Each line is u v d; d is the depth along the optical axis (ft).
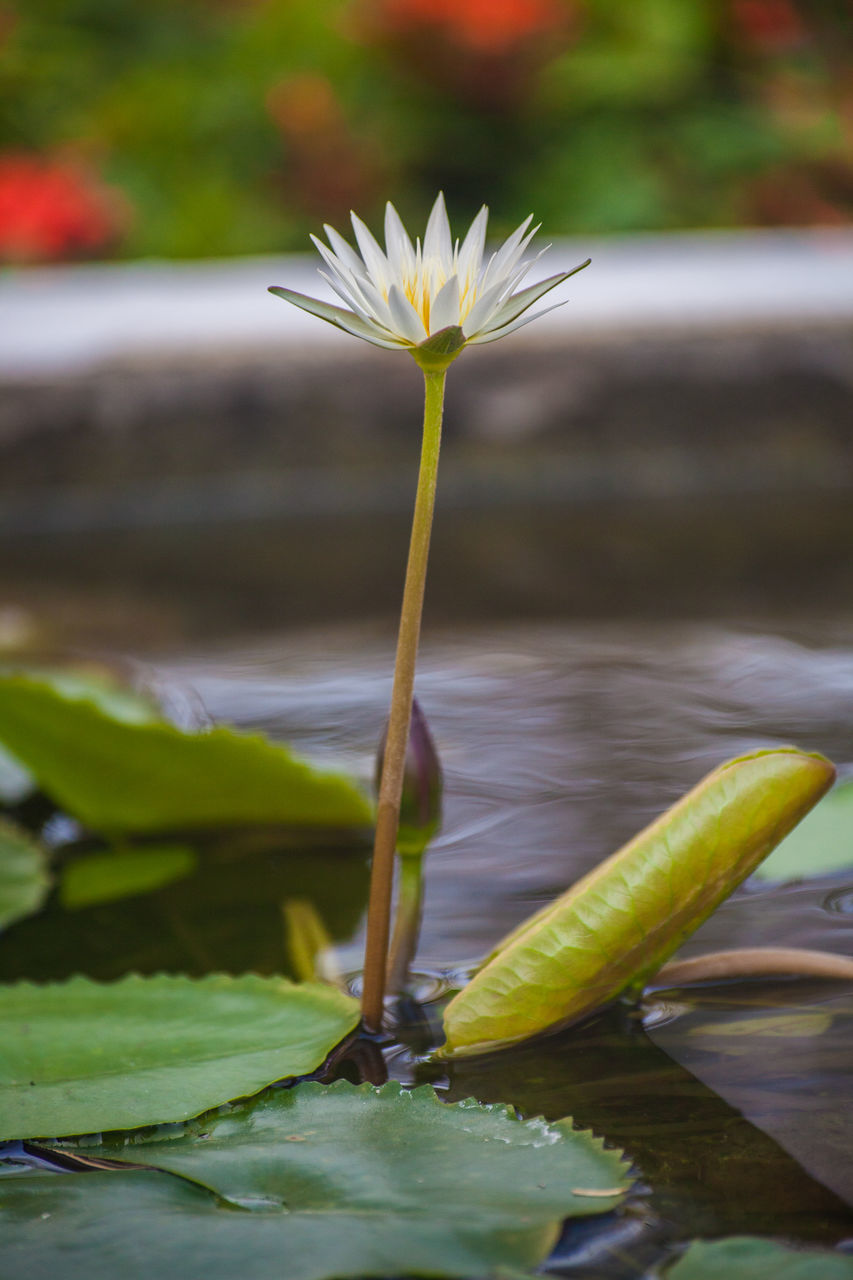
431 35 21.84
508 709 7.50
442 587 10.81
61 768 6.63
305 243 21.61
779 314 14.97
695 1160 5.73
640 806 6.72
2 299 16.05
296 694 7.83
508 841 6.59
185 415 14.15
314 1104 5.82
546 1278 5.56
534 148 23.88
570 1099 5.85
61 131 22.22
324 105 21.89
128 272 18.40
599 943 5.94
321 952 6.27
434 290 5.86
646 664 8.40
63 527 13.94
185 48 24.11
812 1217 5.64
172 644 9.09
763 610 9.69
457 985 6.13
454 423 14.74
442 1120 5.77
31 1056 5.89
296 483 14.58
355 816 6.71
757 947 6.19
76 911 6.43
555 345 14.71
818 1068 5.89
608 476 15.11
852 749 6.92
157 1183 5.68
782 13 24.12
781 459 15.39
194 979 6.06
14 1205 5.65
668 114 24.13
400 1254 5.57
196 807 6.68
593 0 24.50
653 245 19.97
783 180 23.32
